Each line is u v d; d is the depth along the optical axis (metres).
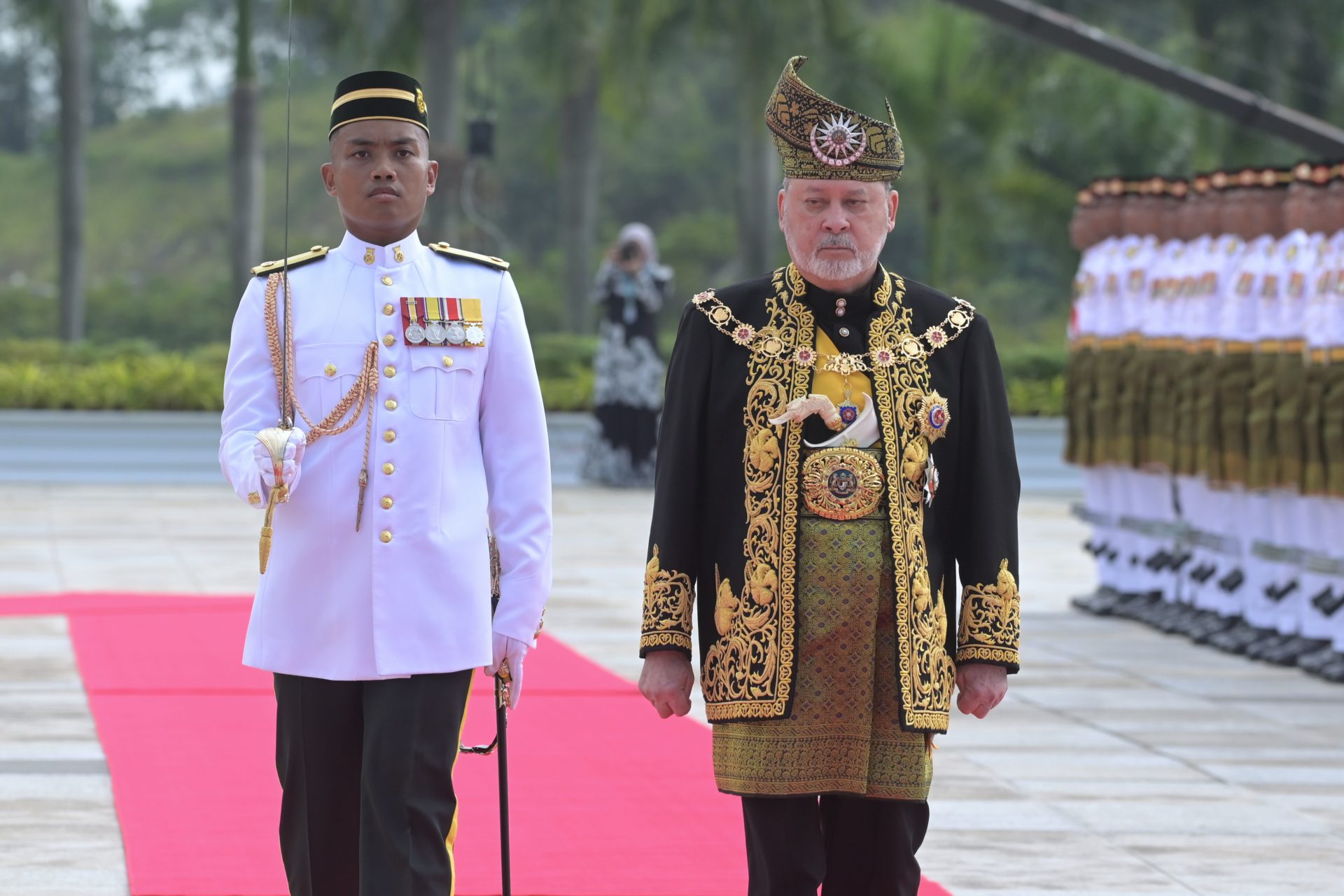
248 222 47.53
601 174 84.94
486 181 41.84
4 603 20.12
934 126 48.47
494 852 10.53
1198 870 10.81
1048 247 52.03
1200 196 19.70
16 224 90.31
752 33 44.56
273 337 7.98
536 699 15.23
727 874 10.12
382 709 7.75
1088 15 54.00
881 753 7.66
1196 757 13.97
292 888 8.08
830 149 7.66
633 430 36.38
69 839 10.77
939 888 10.28
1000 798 12.56
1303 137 24.23
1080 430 21.86
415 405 7.91
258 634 7.96
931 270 51.56
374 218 8.02
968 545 7.95
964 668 7.93
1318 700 16.45
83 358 44.75
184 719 14.08
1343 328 17.22
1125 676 17.58
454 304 8.07
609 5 46.47
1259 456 18.22
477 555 8.00
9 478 36.31
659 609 7.84
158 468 36.78
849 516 7.65
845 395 7.77
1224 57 47.53
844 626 7.60
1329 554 17.66
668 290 36.62
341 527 7.83
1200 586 19.97
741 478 7.82
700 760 12.98
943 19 48.88
